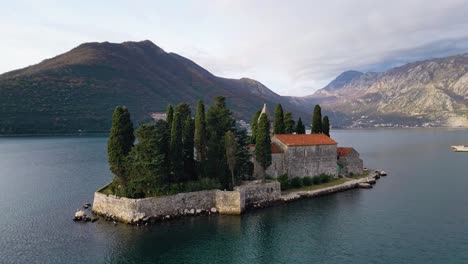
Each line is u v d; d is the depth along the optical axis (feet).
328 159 282.77
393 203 225.35
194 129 240.12
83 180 309.42
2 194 255.50
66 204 223.71
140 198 185.88
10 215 200.54
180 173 211.61
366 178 299.17
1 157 486.38
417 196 245.24
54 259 141.90
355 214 201.57
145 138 192.34
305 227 180.24
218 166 219.00
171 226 177.99
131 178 192.95
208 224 181.68
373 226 182.29
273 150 259.19
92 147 622.54
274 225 182.29
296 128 344.69
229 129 241.96
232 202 198.18
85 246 153.99
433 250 152.66
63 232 170.09
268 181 235.61
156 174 188.96
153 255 146.61
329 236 168.76
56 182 300.81
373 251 152.15
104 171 359.66
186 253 148.66
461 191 262.26
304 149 268.41
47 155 505.25
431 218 195.11
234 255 148.15
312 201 228.63
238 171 229.04
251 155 240.12
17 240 161.27
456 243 159.84
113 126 197.26
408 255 147.84
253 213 200.95
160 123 227.40
